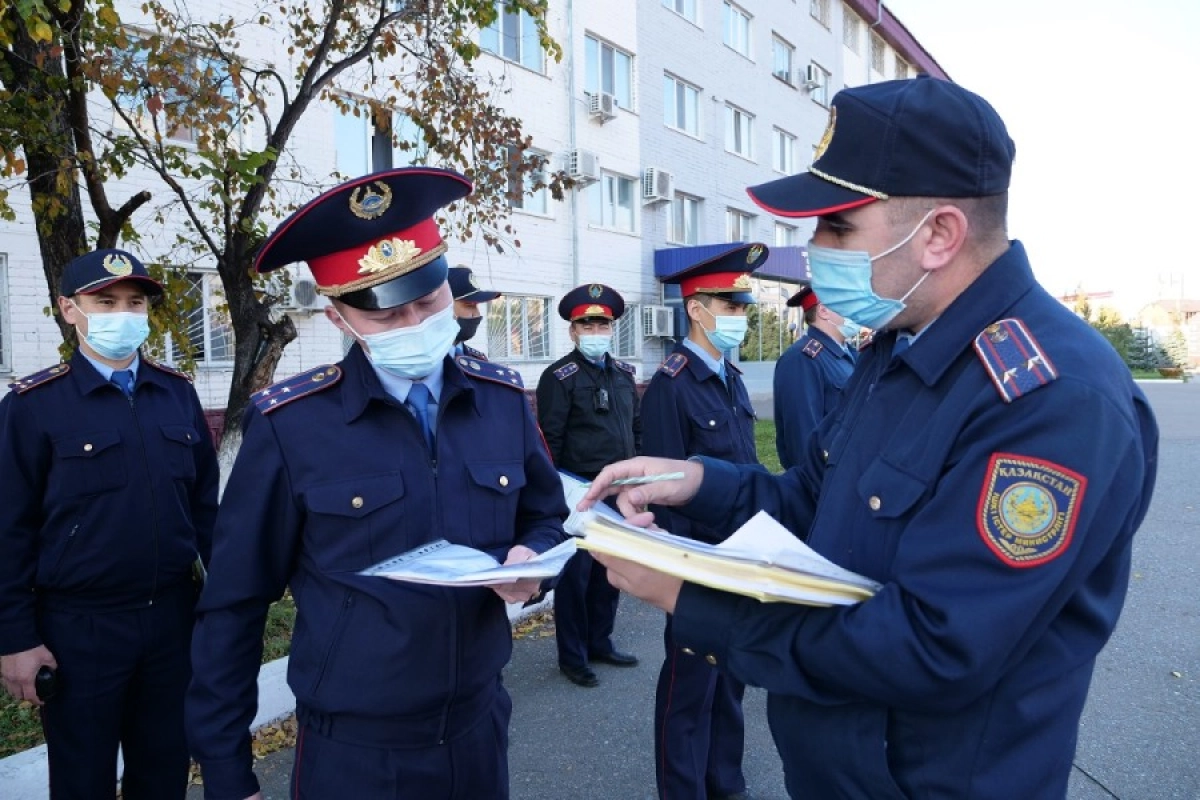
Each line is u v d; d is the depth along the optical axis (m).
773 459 9.83
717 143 16.39
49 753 2.39
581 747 3.30
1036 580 0.99
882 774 1.16
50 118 3.55
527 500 1.89
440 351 1.62
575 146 12.59
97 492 2.37
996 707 1.10
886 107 1.17
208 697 1.54
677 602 1.25
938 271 1.20
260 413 1.59
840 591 1.13
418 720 1.54
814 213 1.20
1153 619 4.63
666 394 3.09
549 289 12.33
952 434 1.12
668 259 14.48
